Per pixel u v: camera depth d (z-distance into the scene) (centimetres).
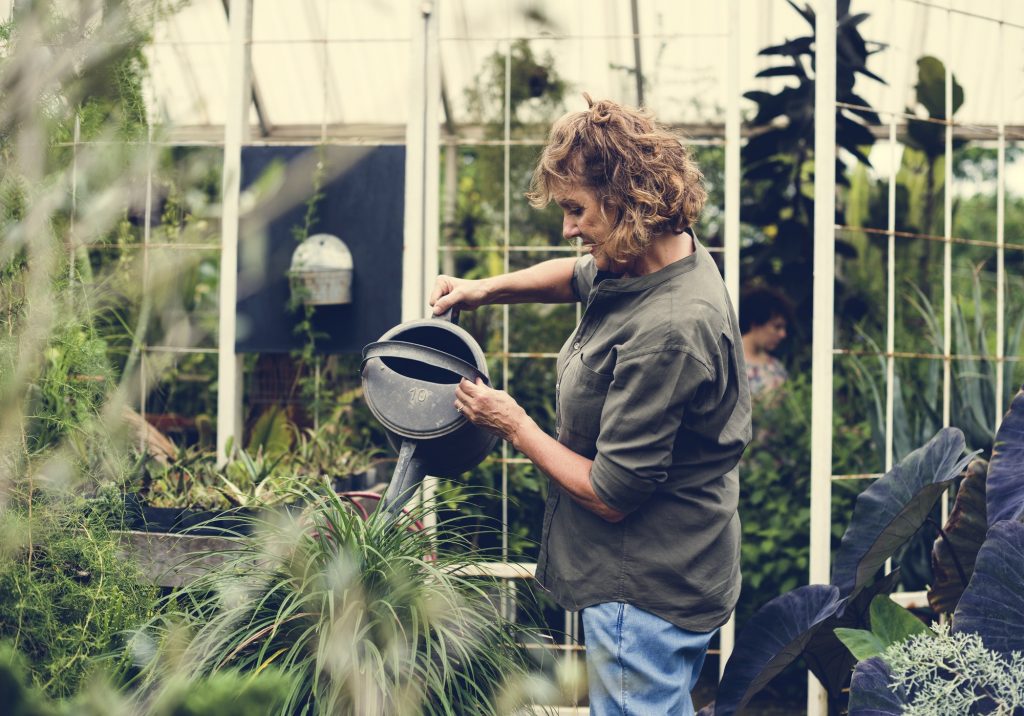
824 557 277
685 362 159
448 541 190
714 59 397
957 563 234
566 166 166
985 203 570
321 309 306
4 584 127
